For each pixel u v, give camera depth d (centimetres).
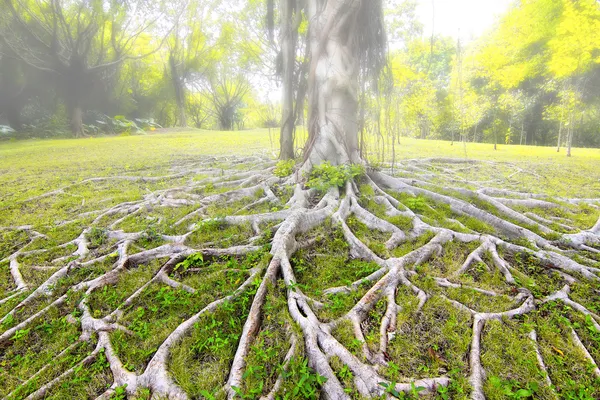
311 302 332
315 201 596
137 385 256
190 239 477
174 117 4362
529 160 1274
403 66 1784
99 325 317
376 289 352
